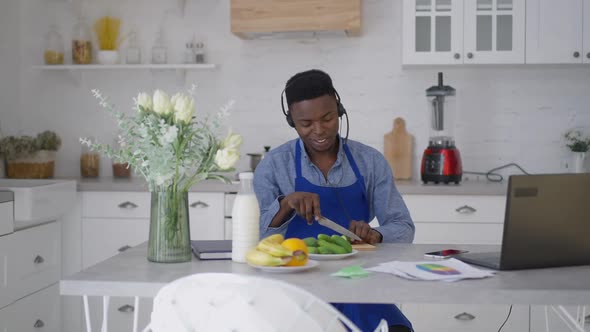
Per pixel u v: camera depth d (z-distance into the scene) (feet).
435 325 11.64
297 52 13.99
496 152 13.83
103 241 12.46
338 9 12.56
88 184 12.41
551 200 5.62
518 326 11.51
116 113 6.24
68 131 14.39
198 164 6.22
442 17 12.73
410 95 13.85
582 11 12.51
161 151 5.90
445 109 13.33
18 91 14.30
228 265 5.91
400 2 13.79
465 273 5.41
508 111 13.75
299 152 7.76
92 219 12.46
